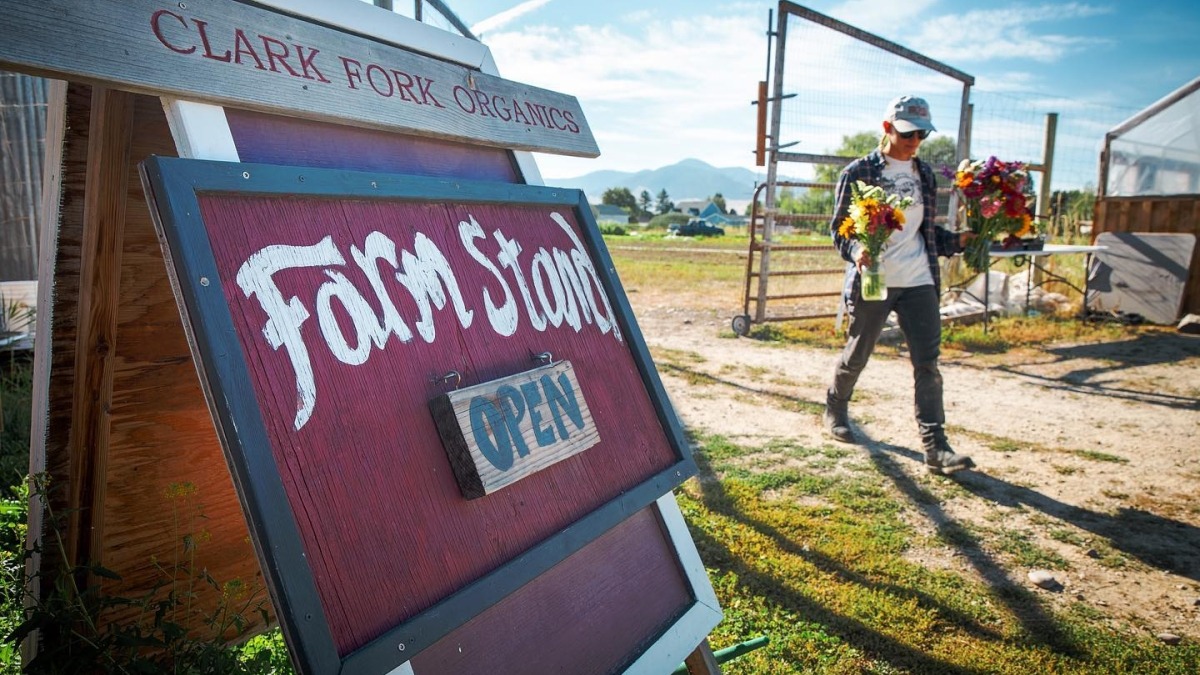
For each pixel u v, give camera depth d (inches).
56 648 63.4
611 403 74.7
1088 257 360.2
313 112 58.6
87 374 65.6
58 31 45.4
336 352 53.1
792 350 299.3
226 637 79.1
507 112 79.7
